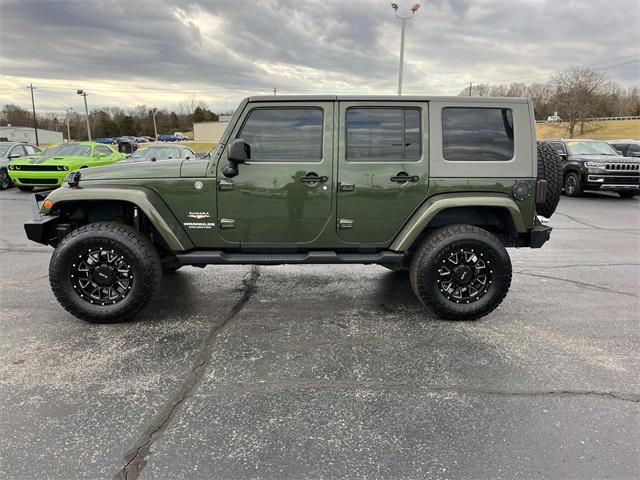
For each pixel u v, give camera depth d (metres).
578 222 9.05
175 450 2.17
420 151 3.68
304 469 2.05
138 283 3.60
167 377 2.85
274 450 2.17
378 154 3.68
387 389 2.72
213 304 4.20
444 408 2.53
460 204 3.65
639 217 9.70
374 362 3.07
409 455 2.14
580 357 3.16
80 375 2.86
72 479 1.97
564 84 52.03
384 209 3.71
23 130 69.62
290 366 3.01
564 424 2.38
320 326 3.69
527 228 3.82
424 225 3.67
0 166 13.20
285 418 2.43
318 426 2.36
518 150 3.72
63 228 3.88
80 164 12.26
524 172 3.74
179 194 3.62
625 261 5.91
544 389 2.73
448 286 3.78
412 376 2.88
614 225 8.73
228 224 3.68
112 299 3.66
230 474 2.01
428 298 3.73
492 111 3.71
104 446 2.19
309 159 3.64
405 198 3.70
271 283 4.88
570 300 4.36
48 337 3.43
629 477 2.00
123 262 3.61
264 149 3.64
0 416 2.42
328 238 3.75
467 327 3.68
